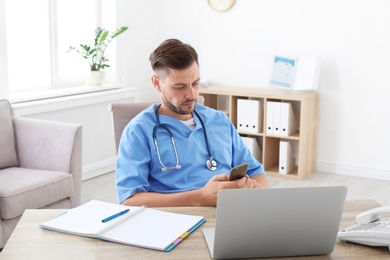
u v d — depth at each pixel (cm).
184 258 139
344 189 136
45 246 145
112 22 495
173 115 209
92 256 139
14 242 147
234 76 516
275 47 491
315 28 470
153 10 536
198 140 209
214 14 515
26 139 345
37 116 406
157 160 199
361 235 147
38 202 306
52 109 414
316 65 457
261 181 218
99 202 175
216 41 519
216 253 138
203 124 213
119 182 192
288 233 138
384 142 457
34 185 304
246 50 505
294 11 477
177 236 150
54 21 454
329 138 478
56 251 142
